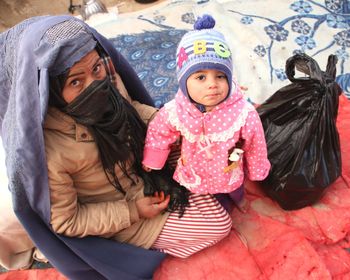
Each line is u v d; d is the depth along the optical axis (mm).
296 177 1280
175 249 1306
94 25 2322
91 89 917
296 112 1291
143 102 1364
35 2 2781
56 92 922
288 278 1233
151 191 1213
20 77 876
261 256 1303
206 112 1008
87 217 1090
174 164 1273
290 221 1389
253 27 2076
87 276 1238
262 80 1855
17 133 906
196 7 2244
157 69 1939
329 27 2057
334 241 1323
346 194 1427
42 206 1004
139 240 1251
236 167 1108
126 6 2639
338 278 1250
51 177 979
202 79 938
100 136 1021
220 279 1267
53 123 973
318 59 1921
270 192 1391
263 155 1122
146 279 1265
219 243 1346
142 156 1174
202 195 1272
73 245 1094
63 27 878
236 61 1932
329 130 1247
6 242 1301
